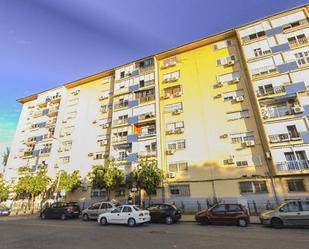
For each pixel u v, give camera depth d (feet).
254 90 72.43
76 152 105.29
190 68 93.61
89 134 106.32
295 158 60.39
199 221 48.37
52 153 109.19
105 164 86.58
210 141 77.25
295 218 39.58
